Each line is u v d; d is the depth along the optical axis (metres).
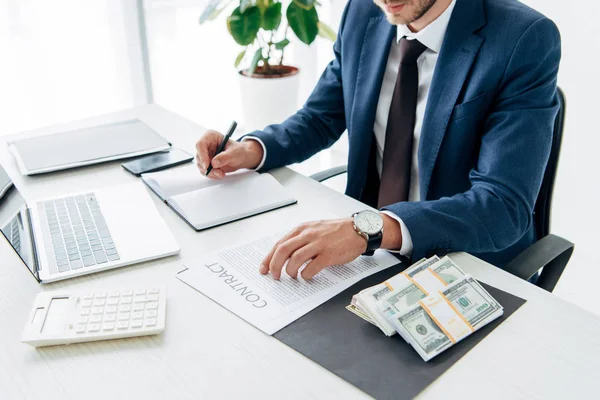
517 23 1.14
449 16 1.21
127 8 2.53
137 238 0.97
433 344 0.72
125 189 1.14
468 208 1.00
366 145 1.38
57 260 0.91
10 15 2.24
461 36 1.19
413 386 0.67
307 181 1.23
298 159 1.38
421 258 0.93
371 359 0.71
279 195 1.13
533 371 0.69
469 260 0.94
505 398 0.65
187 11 2.83
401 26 1.30
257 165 1.27
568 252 1.13
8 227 0.93
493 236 1.00
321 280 0.88
